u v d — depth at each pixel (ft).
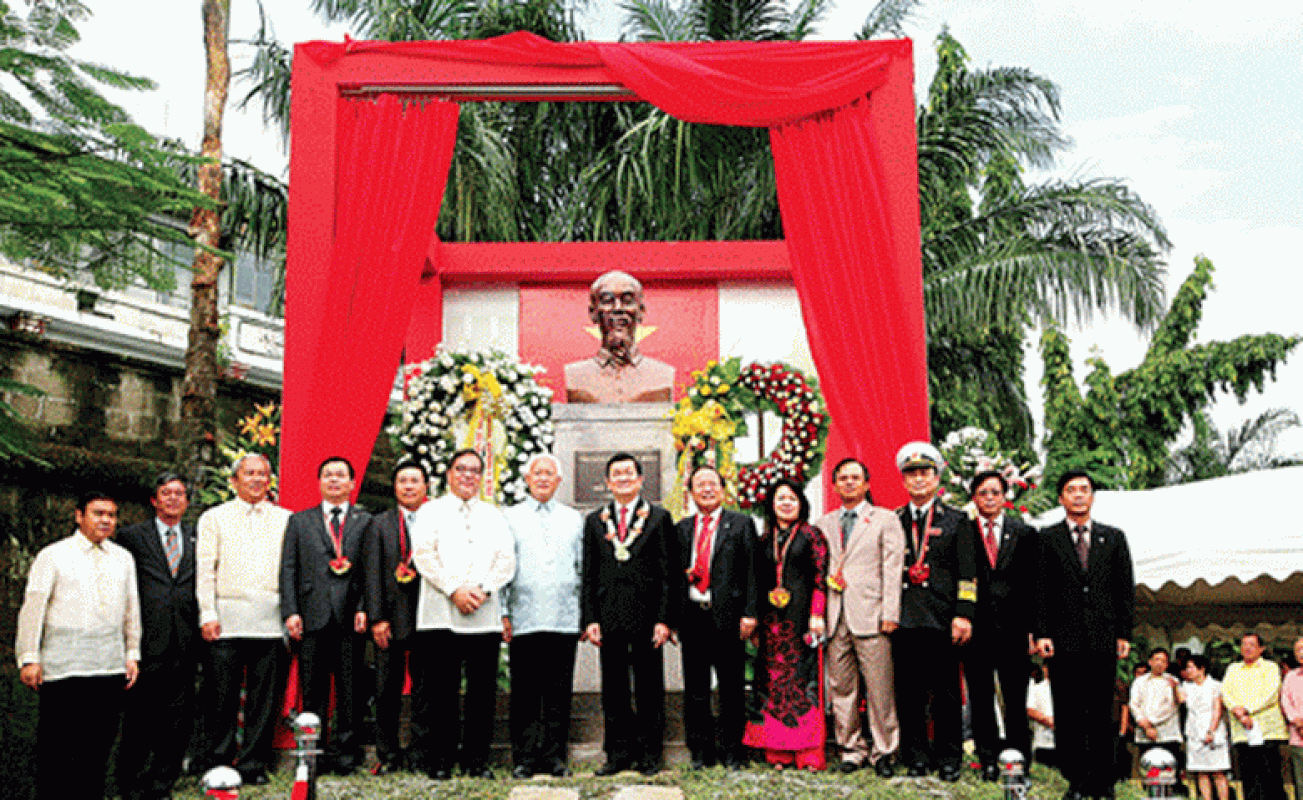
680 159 39.14
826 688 21.44
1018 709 20.04
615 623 20.31
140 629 19.07
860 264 24.80
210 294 29.07
